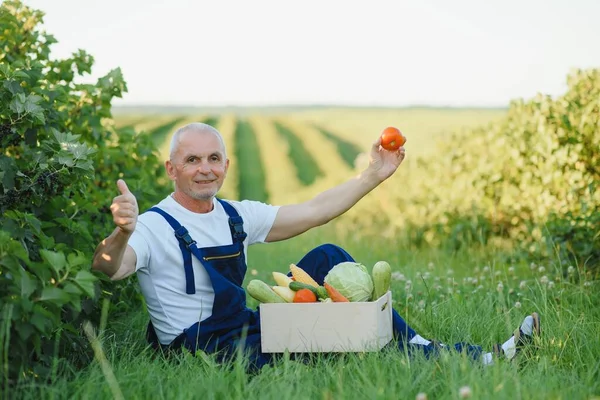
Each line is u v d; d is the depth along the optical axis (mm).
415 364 3631
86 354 3957
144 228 4020
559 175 7797
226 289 4016
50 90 4918
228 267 4129
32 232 3957
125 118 49531
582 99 7910
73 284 3219
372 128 44406
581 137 7695
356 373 3551
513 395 3160
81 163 4125
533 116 8648
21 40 5500
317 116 53125
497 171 9336
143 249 3971
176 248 4035
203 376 3477
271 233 4516
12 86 4227
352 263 4031
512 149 8922
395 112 54125
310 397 3266
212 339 4012
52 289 3129
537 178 8445
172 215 4117
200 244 4098
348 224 12742
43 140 4551
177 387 3408
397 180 11672
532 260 7723
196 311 4078
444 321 4879
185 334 3992
